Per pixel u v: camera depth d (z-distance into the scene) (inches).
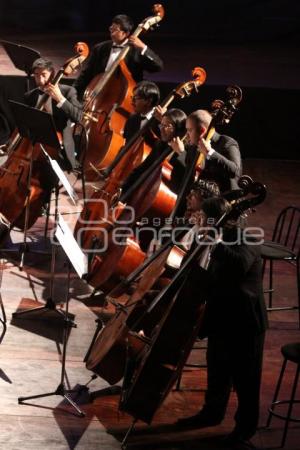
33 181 388.5
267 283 388.2
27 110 354.3
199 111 318.0
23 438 262.5
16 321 335.3
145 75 580.7
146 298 273.4
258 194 254.7
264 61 653.9
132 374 270.8
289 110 556.4
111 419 277.4
